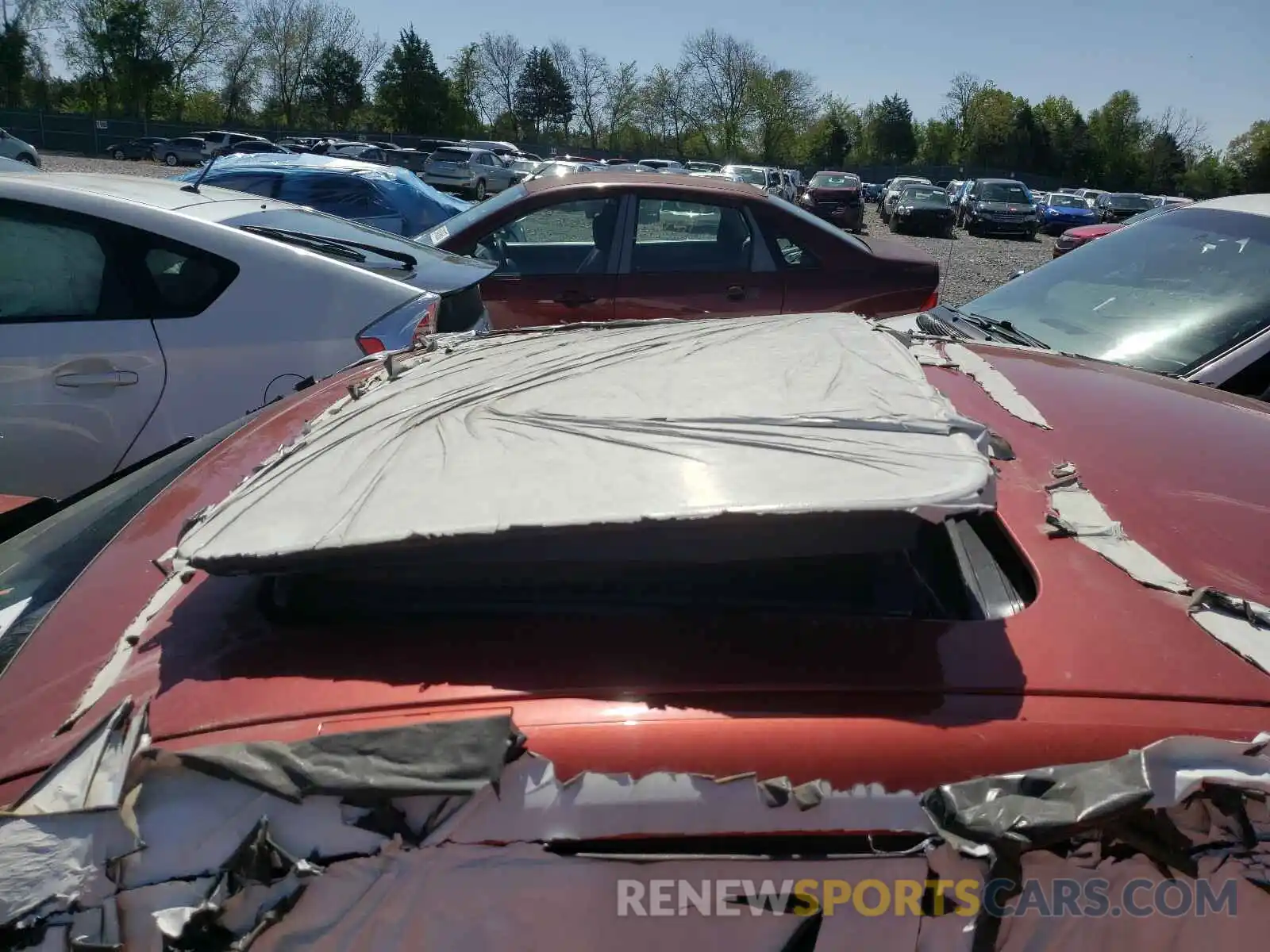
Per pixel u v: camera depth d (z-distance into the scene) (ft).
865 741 3.70
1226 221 13.55
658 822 3.58
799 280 19.27
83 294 11.85
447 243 19.12
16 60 197.16
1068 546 4.81
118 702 3.93
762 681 3.91
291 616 4.36
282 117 225.76
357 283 12.78
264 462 5.58
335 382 7.77
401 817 3.51
